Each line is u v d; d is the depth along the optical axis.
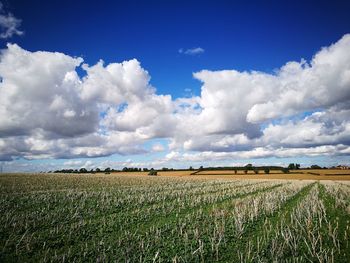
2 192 34.81
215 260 12.45
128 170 181.62
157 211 23.97
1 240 14.61
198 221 19.42
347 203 26.09
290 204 27.50
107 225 18.56
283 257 12.35
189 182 66.00
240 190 43.16
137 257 12.67
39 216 20.50
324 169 140.88
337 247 13.51
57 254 13.00
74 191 38.38
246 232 16.61
